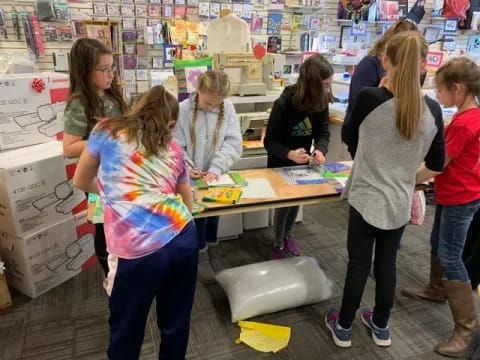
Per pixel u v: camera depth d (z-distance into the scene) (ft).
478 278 6.81
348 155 10.82
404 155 5.05
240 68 9.22
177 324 4.80
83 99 5.92
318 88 6.92
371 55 8.11
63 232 7.58
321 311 7.16
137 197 4.15
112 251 4.23
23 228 6.89
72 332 6.52
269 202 6.06
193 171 6.64
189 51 10.64
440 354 6.23
